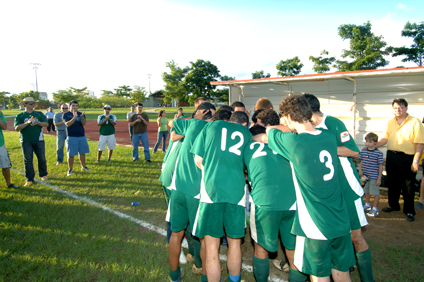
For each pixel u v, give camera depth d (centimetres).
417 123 375
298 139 191
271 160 213
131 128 776
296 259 199
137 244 322
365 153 412
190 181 233
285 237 218
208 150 226
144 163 742
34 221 375
